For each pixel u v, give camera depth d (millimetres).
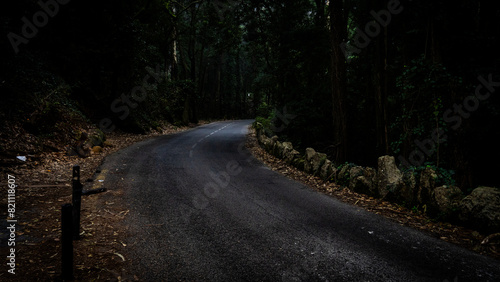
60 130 10023
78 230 3617
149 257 3346
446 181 5363
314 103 15094
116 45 15453
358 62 14516
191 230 4203
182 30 28984
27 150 8039
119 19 15344
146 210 4969
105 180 6828
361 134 14109
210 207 5301
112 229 4090
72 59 13602
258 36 19266
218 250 3594
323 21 16172
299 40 15312
